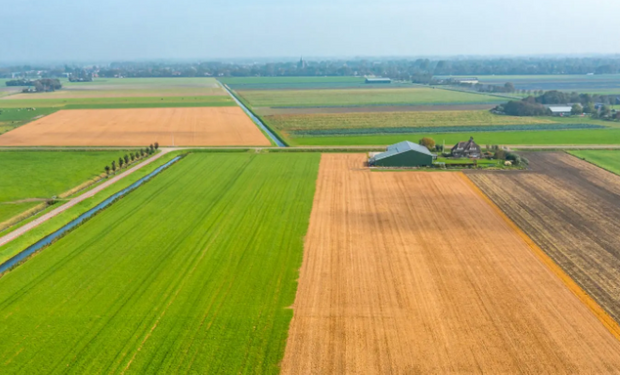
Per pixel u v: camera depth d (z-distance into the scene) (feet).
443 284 148.15
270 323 128.57
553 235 185.68
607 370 109.40
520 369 109.91
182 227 197.47
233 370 110.52
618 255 168.04
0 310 136.26
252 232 190.90
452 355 114.83
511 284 147.74
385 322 128.57
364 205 222.89
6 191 255.70
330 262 163.94
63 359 114.83
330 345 119.24
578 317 129.80
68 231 195.42
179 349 118.01
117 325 128.26
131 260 167.02
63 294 144.56
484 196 234.17
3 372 110.32
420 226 196.03
